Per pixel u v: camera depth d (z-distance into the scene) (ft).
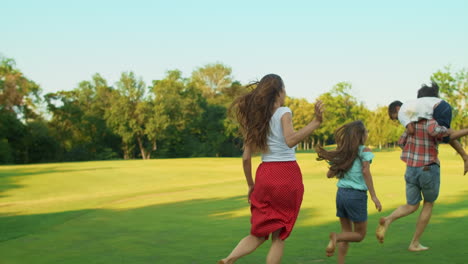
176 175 60.34
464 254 12.17
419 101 13.39
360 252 12.87
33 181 51.16
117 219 22.03
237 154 216.13
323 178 48.65
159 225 19.62
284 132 9.92
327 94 233.76
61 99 205.67
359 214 11.69
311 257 12.48
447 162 80.69
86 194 40.24
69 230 18.84
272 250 9.95
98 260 12.91
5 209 29.19
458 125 120.88
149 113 196.95
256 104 10.18
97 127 207.31
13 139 173.88
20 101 168.14
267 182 9.97
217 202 28.66
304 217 20.36
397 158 102.89
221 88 243.60
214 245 14.71
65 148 200.34
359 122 11.99
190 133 219.61
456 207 21.99
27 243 15.87
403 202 25.55
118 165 84.69
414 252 12.66
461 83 117.91
